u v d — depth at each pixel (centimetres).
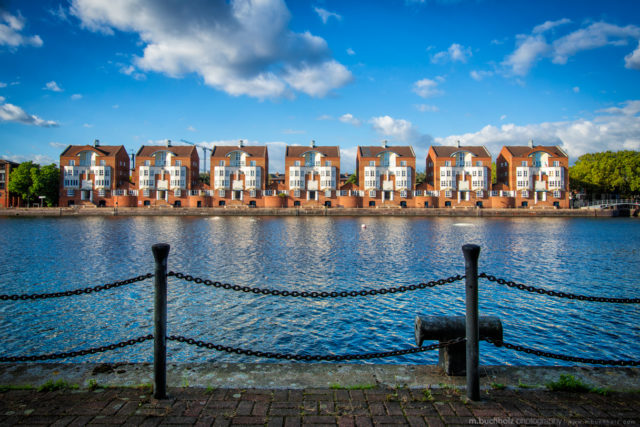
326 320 1753
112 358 1395
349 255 3566
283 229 6334
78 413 497
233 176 11156
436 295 2134
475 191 10912
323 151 11294
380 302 2011
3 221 8044
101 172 10862
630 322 1722
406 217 9775
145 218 9112
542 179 10875
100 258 3341
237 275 2672
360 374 616
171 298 2073
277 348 1465
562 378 577
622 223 7881
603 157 11244
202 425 470
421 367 642
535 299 2062
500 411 507
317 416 492
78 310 1881
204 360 1359
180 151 11331
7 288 2314
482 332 618
